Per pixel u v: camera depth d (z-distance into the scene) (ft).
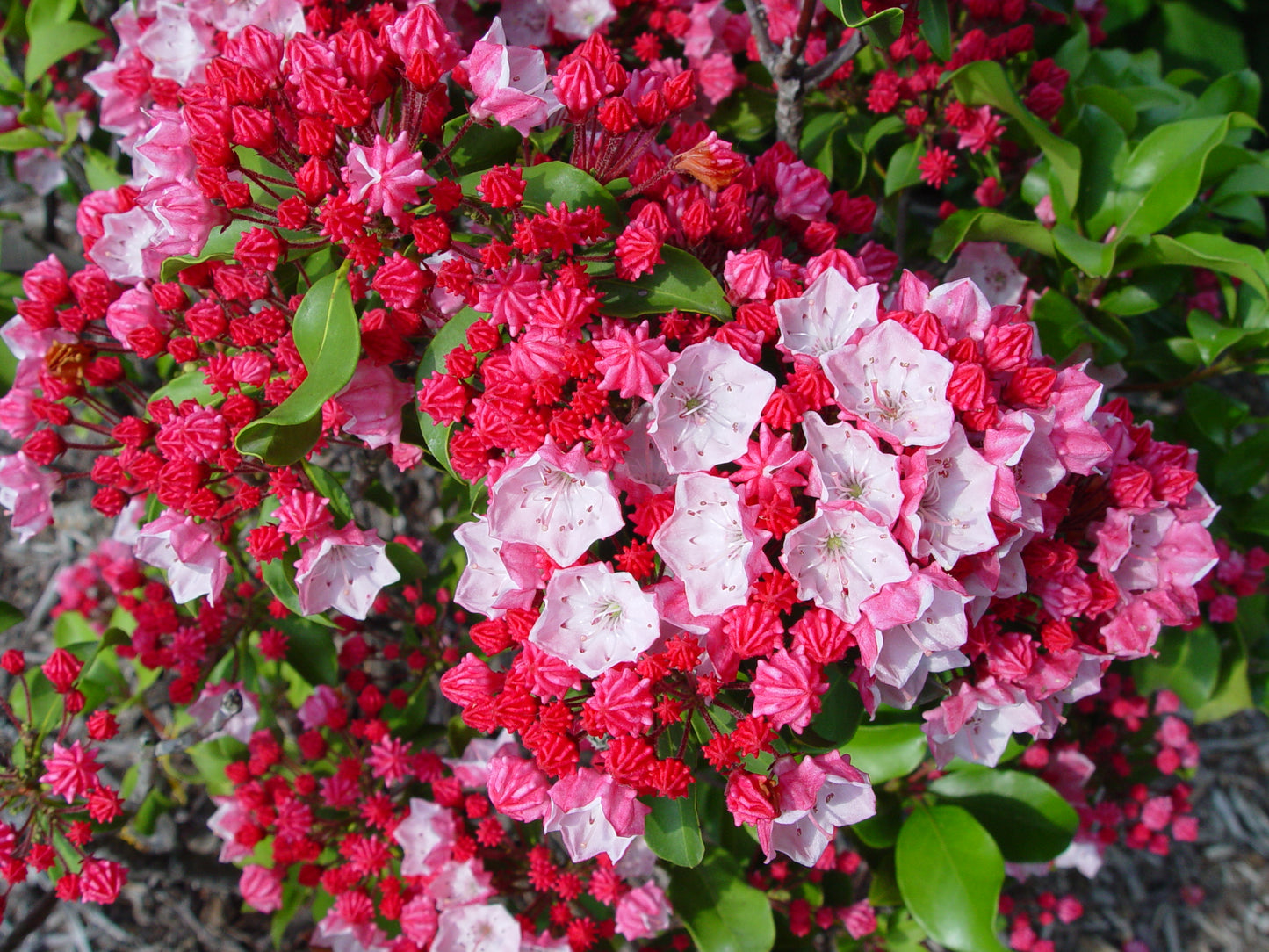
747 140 1.02
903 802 0.96
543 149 0.81
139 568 1.06
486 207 0.70
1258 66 1.69
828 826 0.68
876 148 1.06
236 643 0.97
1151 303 0.96
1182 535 0.77
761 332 0.68
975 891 0.86
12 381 1.01
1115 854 1.36
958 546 0.63
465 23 0.93
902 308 0.70
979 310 0.69
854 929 1.04
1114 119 1.04
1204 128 0.92
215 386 0.75
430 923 0.89
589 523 0.65
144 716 1.25
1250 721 1.48
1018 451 0.63
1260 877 1.36
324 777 1.02
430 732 1.03
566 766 0.66
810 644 0.63
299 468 0.77
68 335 0.84
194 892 1.20
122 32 0.91
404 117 0.69
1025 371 0.67
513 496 0.65
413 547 1.05
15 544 1.39
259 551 0.75
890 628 0.64
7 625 0.90
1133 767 1.19
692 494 0.63
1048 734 0.79
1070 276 0.99
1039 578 0.74
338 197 0.66
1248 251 0.88
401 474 1.33
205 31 0.83
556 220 0.66
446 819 0.90
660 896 0.87
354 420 0.71
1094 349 0.95
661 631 0.65
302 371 0.72
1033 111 1.00
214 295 0.77
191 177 0.72
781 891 1.00
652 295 0.69
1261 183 1.05
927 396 0.64
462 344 0.69
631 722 0.64
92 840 1.00
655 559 0.67
